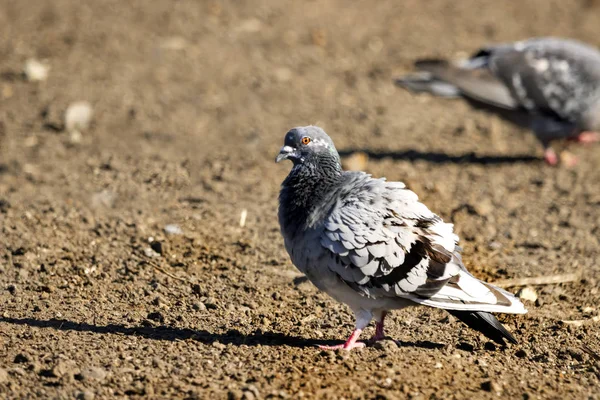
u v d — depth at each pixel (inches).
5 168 588.1
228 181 577.0
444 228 343.0
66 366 323.3
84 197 536.1
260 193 558.6
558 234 506.3
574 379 331.9
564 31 925.8
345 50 873.5
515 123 639.8
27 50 837.8
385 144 664.4
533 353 355.9
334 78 806.5
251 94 758.5
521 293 415.5
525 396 311.0
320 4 1011.9
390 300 338.3
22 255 445.7
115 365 330.0
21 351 340.2
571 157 639.8
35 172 578.6
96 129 671.8
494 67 625.3
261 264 450.6
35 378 318.7
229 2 994.1
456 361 337.4
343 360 335.3
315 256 334.3
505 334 343.3
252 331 370.0
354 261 327.0
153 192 551.8
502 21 964.0
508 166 629.0
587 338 371.9
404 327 381.1
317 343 359.3
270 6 987.9
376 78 808.9
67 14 944.3
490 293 336.8
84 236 474.9
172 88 764.0
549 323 387.5
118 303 397.7
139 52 840.9
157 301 399.5
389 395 304.0
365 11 995.9
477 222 521.3
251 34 902.4
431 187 573.9
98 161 605.6
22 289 409.1
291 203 347.9
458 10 1001.5
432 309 399.5
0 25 904.9
